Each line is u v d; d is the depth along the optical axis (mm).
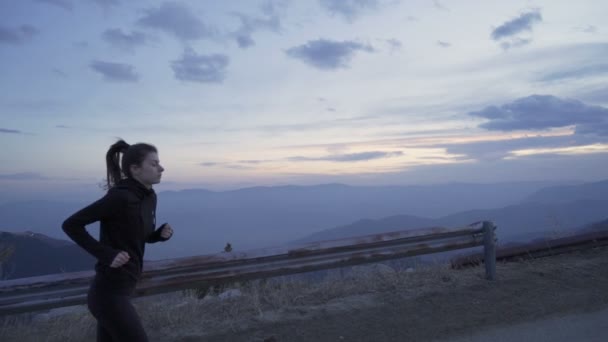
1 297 3584
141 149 2857
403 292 5461
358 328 4398
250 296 5297
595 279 5746
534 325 4398
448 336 4184
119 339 2705
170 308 4953
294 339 4180
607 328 4266
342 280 5914
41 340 4281
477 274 6121
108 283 2713
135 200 2771
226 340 4164
